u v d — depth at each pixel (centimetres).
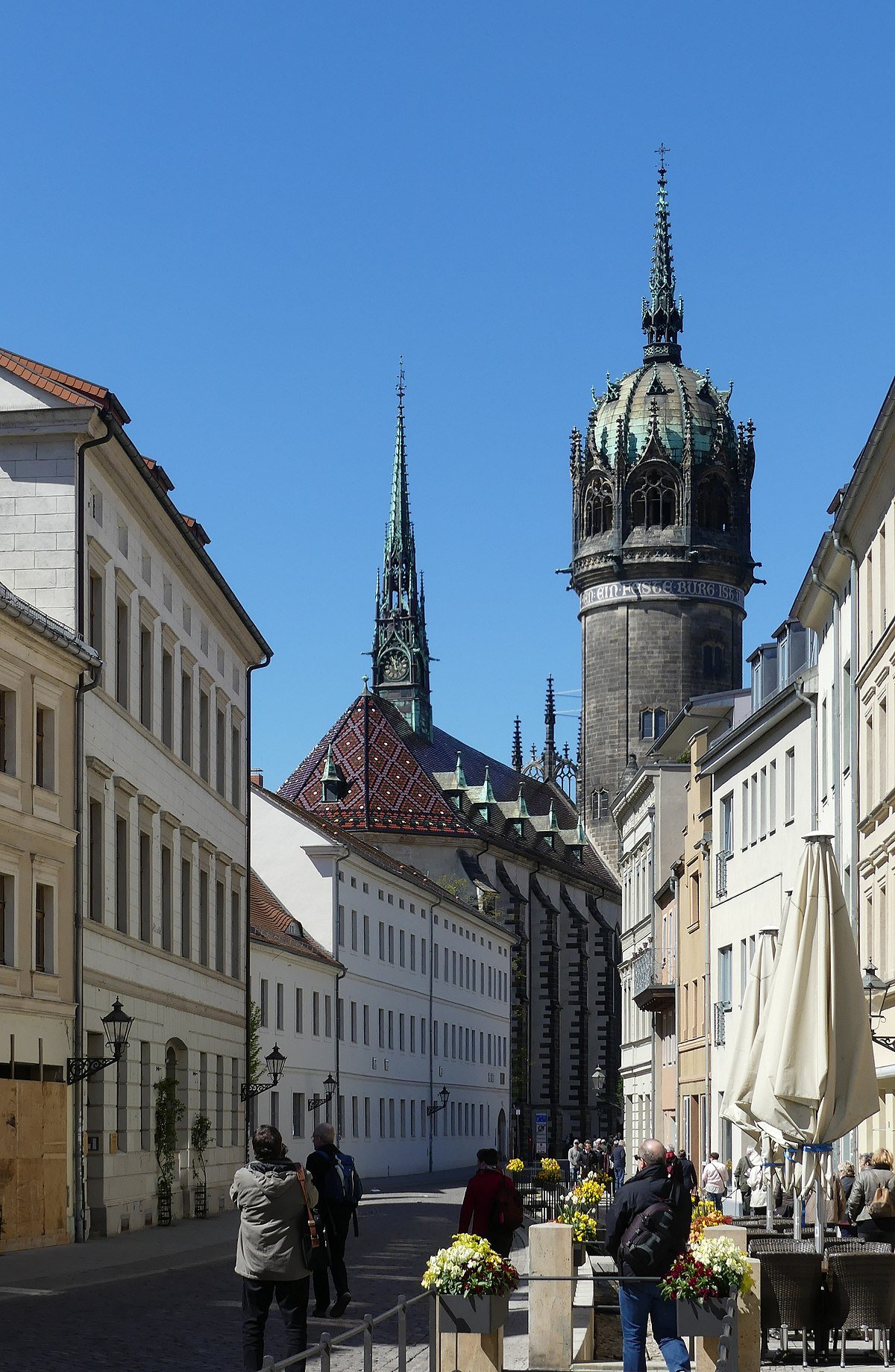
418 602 17350
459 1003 11850
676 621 15038
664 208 15850
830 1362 1975
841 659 4491
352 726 13912
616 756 15275
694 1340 1820
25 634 3859
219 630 6059
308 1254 1620
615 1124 15462
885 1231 2289
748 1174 4169
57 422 4244
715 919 5859
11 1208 3672
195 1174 5238
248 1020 6275
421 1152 10738
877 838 4025
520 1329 2375
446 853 13512
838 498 4416
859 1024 2127
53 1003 3959
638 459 15038
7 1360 1903
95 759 4347
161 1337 2141
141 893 4916
